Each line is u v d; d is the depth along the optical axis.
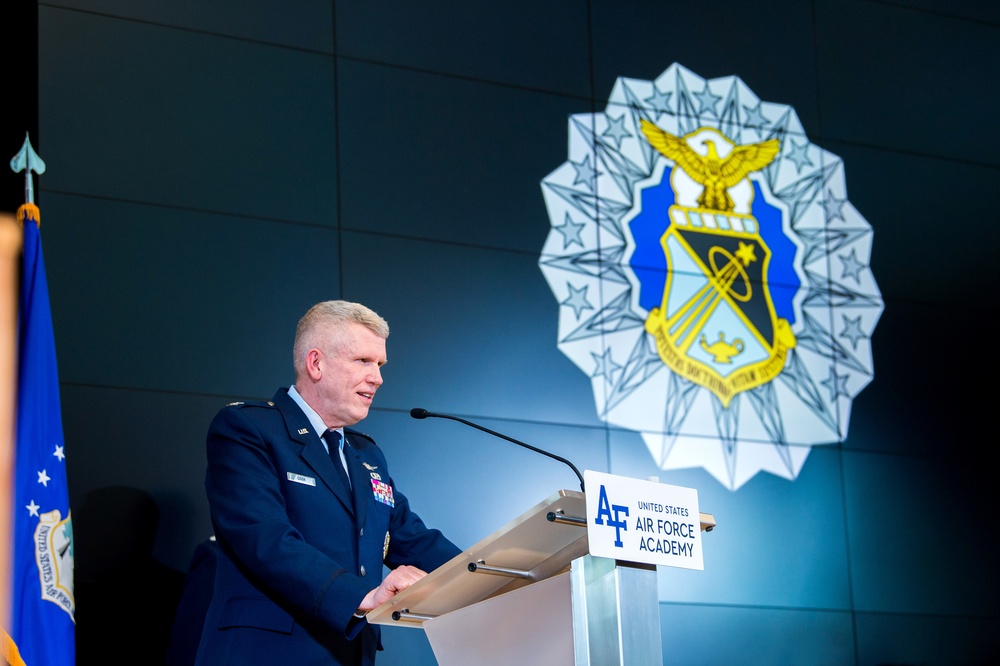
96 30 4.43
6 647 1.28
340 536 2.78
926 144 5.81
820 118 5.66
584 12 5.36
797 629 4.83
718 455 4.96
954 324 5.57
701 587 4.74
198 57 4.58
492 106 5.06
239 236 4.44
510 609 2.23
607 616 2.02
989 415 5.49
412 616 2.48
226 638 2.57
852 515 5.09
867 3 5.94
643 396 4.93
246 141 4.56
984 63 6.08
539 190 5.03
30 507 3.43
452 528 4.44
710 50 5.56
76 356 4.05
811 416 5.17
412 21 5.02
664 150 5.31
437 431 4.54
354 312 3.10
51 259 4.12
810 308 5.33
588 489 2.01
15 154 4.18
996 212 5.83
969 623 5.12
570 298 4.94
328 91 4.77
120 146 4.34
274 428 2.86
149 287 4.23
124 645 3.84
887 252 5.56
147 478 4.02
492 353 4.73
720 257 5.25
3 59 4.27
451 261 4.78
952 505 5.27
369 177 4.73
